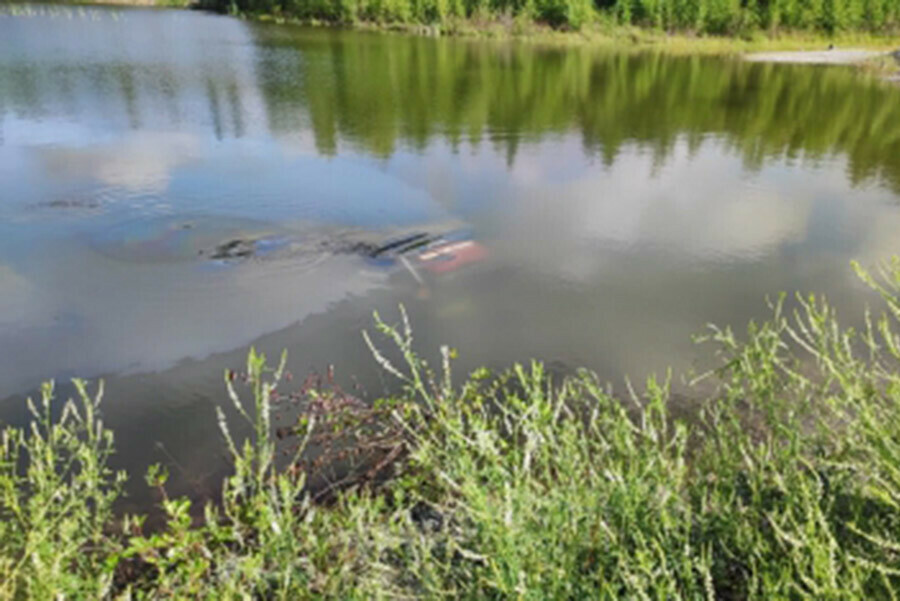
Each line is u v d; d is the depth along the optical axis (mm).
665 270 7539
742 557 2482
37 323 6156
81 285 6914
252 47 25516
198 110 14695
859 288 7137
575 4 34812
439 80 19969
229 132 13008
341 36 30953
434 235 8414
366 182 10438
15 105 14070
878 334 5902
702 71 25078
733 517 2543
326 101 16266
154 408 4973
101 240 8000
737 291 7066
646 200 9953
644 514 2443
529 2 35281
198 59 21797
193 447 4500
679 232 8672
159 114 14133
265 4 39438
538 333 6086
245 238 8219
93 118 13445
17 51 21328
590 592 2129
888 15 36938
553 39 33156
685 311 6578
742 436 3098
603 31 34688
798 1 36312
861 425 2592
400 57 24797
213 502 3895
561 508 2402
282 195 9758
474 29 33875
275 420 4734
